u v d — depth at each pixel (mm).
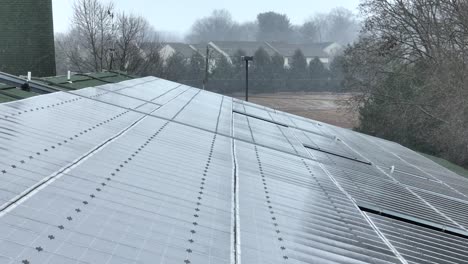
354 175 9805
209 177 6117
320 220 5574
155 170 5688
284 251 4215
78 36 64750
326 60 94500
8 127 5789
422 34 32875
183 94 16828
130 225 3850
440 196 9984
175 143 7727
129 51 49906
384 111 33000
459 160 26500
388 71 34531
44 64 19562
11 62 19062
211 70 61781
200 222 4367
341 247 4746
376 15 35625
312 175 8445
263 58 64250
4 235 3094
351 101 37625
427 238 6148
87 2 51438
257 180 6719
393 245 5367
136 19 66312
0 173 4117
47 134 5957
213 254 3754
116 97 11531
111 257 3238
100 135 6762
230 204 5203
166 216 4285
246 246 4094
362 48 36219
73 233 3422
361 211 6691
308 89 66062
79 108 8578
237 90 62625
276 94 64500
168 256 3496
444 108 26969
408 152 18078
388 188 9359
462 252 5875
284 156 9680
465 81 25484
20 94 9578
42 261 2922
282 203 5879
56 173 4551
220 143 9047
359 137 18844
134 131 7781
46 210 3662
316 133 16078
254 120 14898
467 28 28031
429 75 29938
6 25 18891
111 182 4754
